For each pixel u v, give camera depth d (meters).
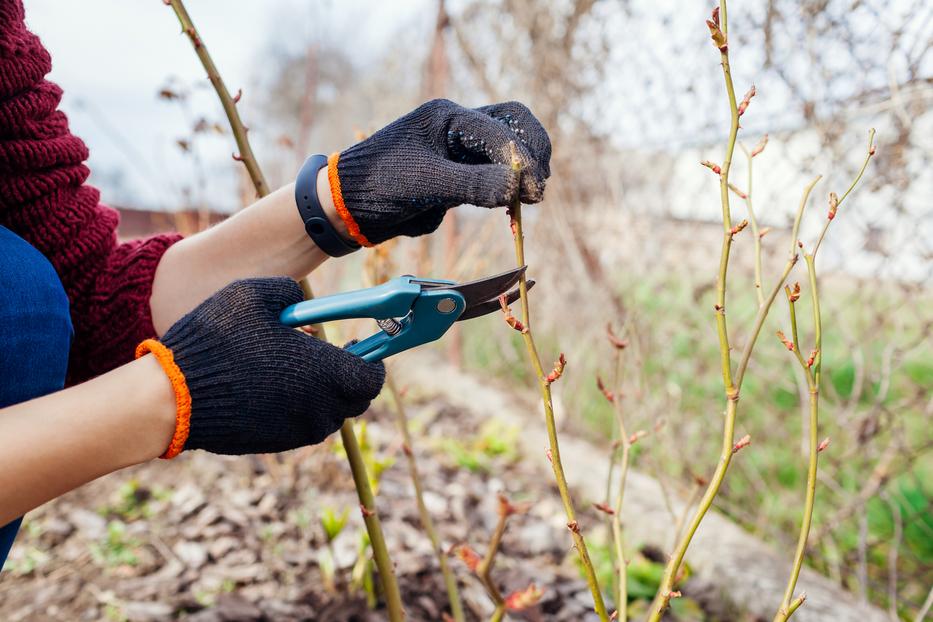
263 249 0.99
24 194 0.86
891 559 1.75
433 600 1.80
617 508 1.11
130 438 0.71
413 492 2.40
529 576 1.89
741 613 1.85
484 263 2.81
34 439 0.65
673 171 2.46
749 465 2.37
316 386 0.79
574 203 2.91
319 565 1.92
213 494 2.29
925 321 1.71
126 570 1.89
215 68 1.10
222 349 0.75
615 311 2.75
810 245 1.91
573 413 3.02
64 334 0.82
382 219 0.90
